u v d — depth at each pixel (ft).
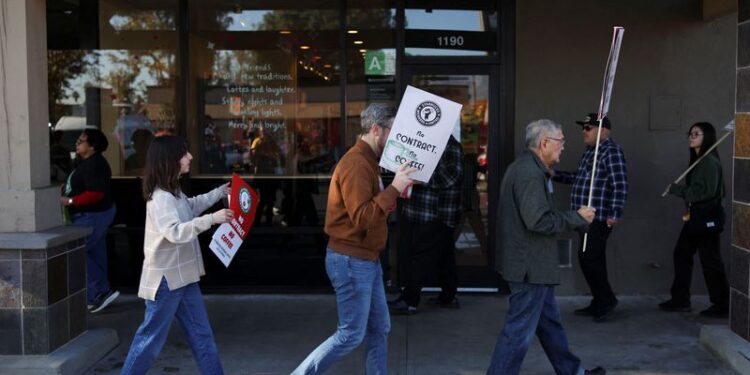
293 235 26.08
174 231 14.53
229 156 26.53
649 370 18.34
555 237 15.64
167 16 26.53
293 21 26.11
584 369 17.48
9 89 18.17
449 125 14.60
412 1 25.41
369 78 25.93
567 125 25.08
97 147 23.53
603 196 21.84
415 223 23.04
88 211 23.16
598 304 22.43
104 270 23.81
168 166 15.07
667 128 25.00
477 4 25.26
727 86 24.94
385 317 15.46
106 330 20.36
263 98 26.35
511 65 25.08
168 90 26.68
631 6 24.82
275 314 23.61
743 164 18.90
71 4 26.76
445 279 23.99
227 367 18.72
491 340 20.90
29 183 18.34
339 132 26.12
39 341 17.88
